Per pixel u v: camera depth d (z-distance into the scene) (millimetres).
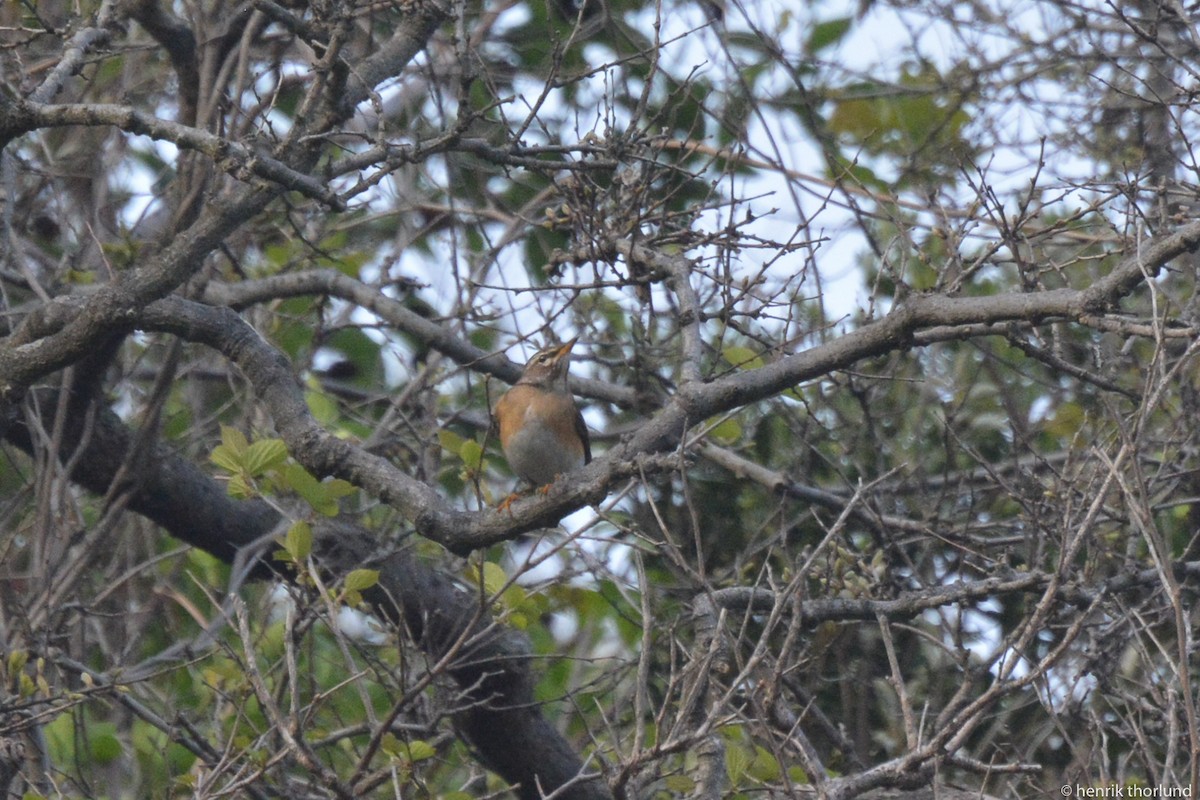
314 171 9219
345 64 8953
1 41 12602
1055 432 12477
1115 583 10016
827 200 10031
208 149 8211
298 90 13617
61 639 10492
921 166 14172
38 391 11430
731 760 9109
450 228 13523
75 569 10742
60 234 14391
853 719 12914
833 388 13383
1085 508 9641
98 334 9305
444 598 11984
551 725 12586
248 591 13891
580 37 14242
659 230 10750
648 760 7340
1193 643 7879
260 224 14977
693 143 12117
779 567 13656
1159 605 10438
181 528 11688
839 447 13984
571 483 8227
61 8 13438
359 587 8883
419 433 13281
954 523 12484
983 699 7207
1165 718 8266
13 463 12203
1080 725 10102
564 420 11633
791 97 15258
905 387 14820
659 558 13484
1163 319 7457
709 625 9719
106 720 13719
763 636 7293
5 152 11328
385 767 9516
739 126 11508
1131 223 10039
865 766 10586
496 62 15422
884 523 11336
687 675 8352
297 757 7859
